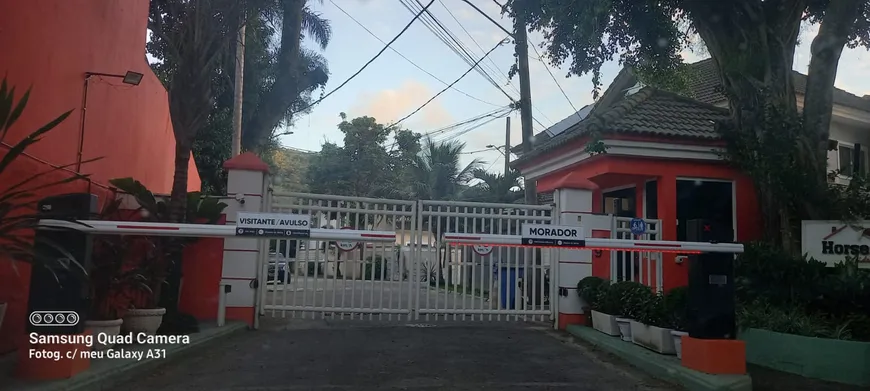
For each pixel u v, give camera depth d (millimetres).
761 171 10188
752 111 10500
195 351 7824
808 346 7297
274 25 19484
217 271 9727
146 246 8031
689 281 7086
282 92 20453
